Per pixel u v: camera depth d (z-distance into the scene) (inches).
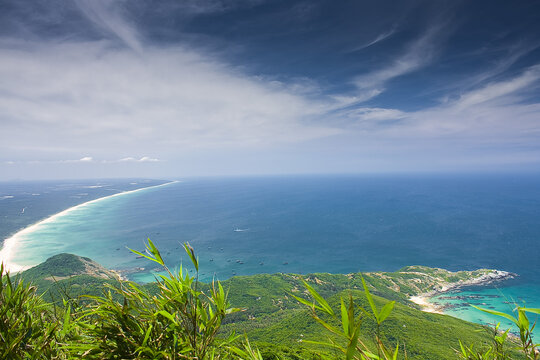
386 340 2313.0
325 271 6323.8
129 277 5270.7
